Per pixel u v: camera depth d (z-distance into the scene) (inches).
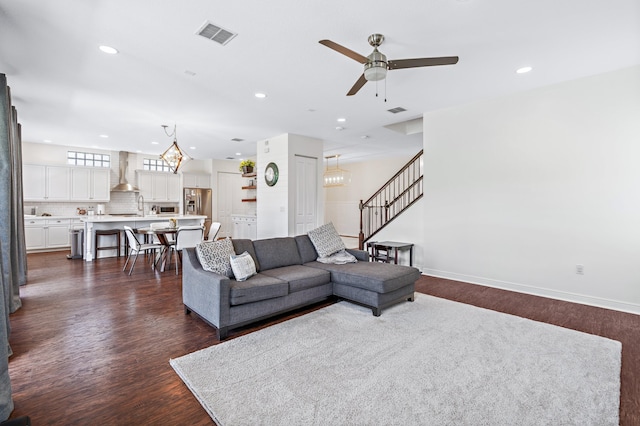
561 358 94.5
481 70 137.0
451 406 72.5
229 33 107.7
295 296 130.0
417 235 219.9
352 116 206.7
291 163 254.8
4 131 123.5
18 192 170.7
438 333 112.4
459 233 188.1
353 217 436.1
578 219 147.9
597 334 112.6
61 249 301.1
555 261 154.6
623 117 135.7
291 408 71.9
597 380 82.9
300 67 134.3
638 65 131.9
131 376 85.7
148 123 223.9
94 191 322.0
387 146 312.5
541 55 123.3
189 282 128.3
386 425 66.6
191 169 410.9
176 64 131.0
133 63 130.0
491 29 105.0
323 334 111.6
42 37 109.3
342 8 93.7
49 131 248.4
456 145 188.1
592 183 143.9
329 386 80.4
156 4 91.4
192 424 67.7
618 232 138.1
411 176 372.5
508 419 68.1
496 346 102.3
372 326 118.7
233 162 426.9
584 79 144.8
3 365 69.5
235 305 111.0
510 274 168.9
